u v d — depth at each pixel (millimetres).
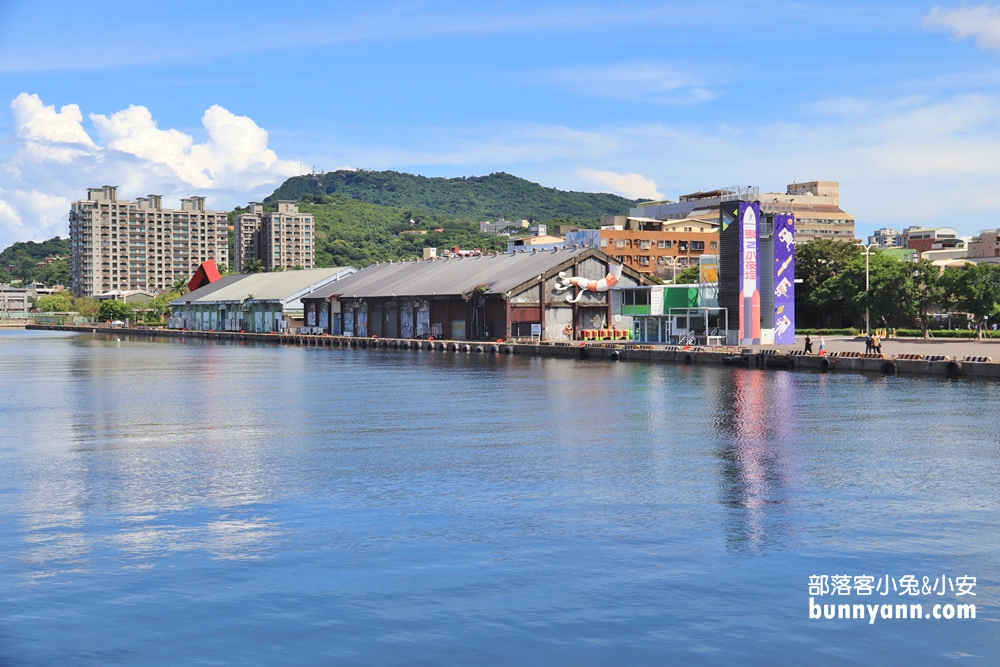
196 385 71688
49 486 29812
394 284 159250
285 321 184500
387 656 16062
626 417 47344
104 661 15906
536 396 59125
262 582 19703
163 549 22188
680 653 16188
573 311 131375
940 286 118250
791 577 19938
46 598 18797
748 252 100375
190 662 15867
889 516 25172
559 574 20125
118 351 137375
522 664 15766
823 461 33875
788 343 104750
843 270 140000
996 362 68188
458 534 23391
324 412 51188
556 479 30516
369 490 28859
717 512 25656
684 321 111812
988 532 23469
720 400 55406
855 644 16578
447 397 59250
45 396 63031
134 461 34719
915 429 42281
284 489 29109
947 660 16000
